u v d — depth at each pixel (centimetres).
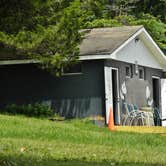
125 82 6494
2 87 6431
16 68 6375
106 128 5222
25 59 6106
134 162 2733
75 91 6119
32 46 5447
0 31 5397
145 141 4225
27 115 6016
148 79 7200
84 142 3925
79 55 5878
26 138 3862
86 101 6062
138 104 6806
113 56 5944
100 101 6000
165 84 7606
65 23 5494
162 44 9719
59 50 5575
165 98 7625
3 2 5019
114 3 10962
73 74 6128
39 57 5584
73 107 6116
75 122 5597
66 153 2997
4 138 3712
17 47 5428
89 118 5884
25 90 6338
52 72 5778
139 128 5372
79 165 2469
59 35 5500
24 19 5397
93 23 9188
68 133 4162
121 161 2739
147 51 7200
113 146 3778
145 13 10981
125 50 6512
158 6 10919
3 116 4834
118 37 6419
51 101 6216
